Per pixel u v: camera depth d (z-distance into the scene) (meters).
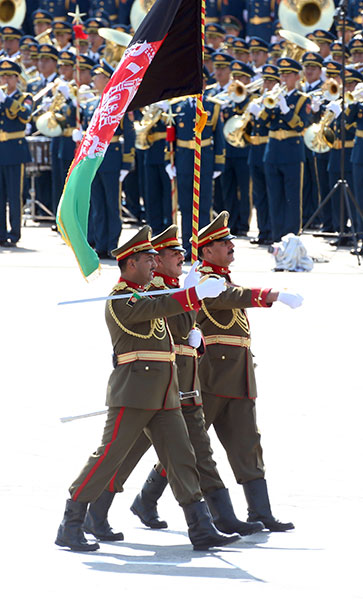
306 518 21.92
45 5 87.12
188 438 20.66
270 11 79.88
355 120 57.19
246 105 59.56
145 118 57.91
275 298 21.31
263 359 34.28
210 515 20.58
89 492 20.36
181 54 23.03
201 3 22.84
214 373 22.33
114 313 20.42
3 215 58.31
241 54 67.44
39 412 28.77
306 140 58.00
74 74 63.06
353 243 55.19
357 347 35.81
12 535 20.75
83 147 21.84
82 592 17.38
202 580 18.09
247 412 22.48
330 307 42.00
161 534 21.66
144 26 22.36
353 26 68.31
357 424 27.86
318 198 64.31
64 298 43.56
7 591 17.41
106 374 32.50
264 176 59.38
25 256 54.53
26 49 72.75
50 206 69.19
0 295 43.97
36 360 34.03
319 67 60.59
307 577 18.28
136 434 20.48
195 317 21.41
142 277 20.66
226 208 63.12
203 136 53.88
